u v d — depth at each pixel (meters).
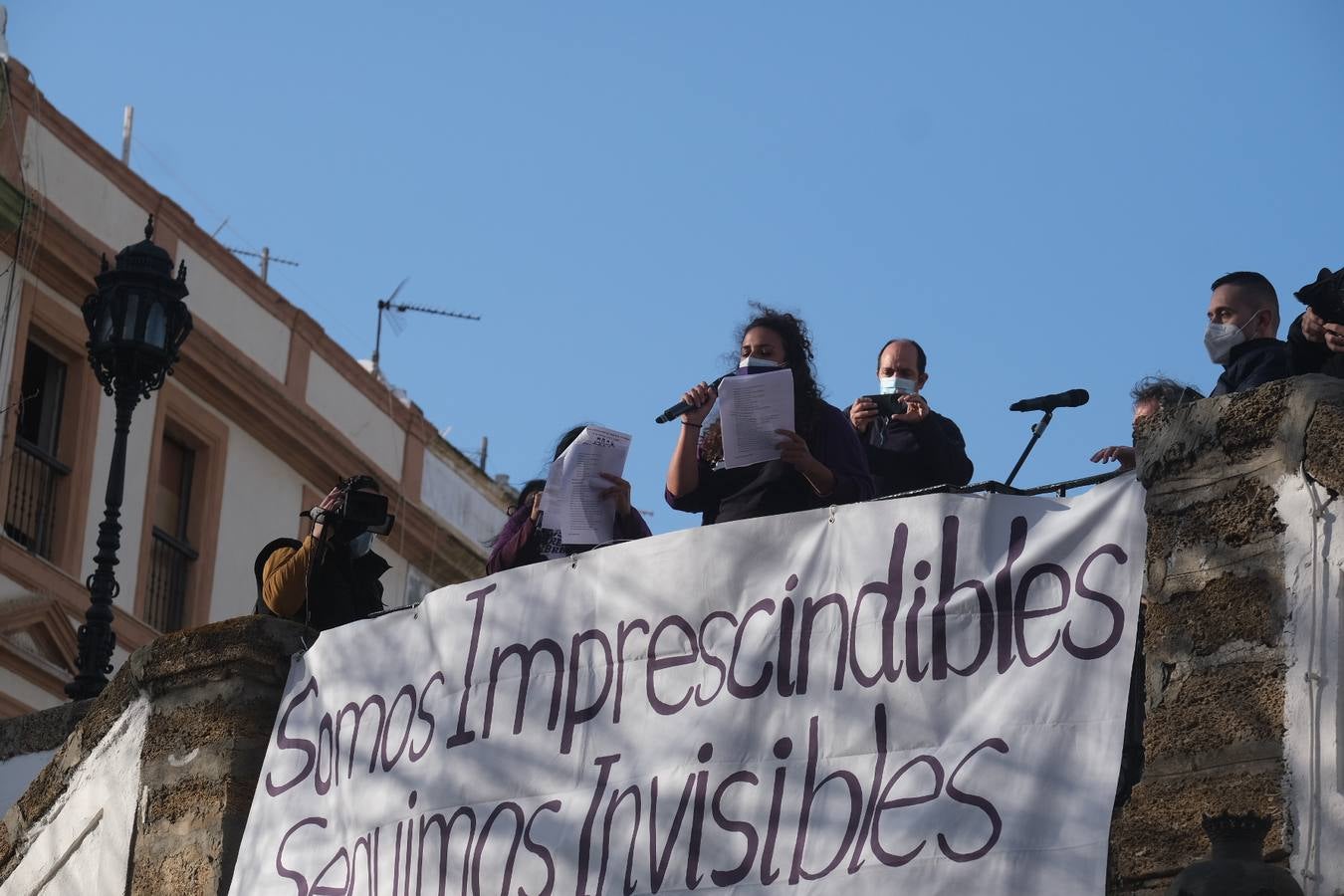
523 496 10.79
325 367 32.31
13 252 26.62
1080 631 7.67
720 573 8.62
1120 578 7.66
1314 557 7.20
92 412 27.92
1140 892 7.25
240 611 30.45
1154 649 7.50
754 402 9.17
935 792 7.71
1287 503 7.31
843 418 9.64
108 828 10.60
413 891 9.07
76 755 11.01
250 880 9.73
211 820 10.06
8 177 26.34
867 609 8.17
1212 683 7.31
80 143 27.81
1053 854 7.36
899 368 10.87
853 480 9.43
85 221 27.83
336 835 9.53
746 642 8.45
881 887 7.67
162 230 29.23
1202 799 7.20
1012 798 7.53
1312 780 6.98
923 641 7.98
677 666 8.62
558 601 9.12
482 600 9.41
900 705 7.95
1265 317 9.02
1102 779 7.39
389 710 9.58
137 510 28.62
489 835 8.91
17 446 26.73
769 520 8.56
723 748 8.34
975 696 7.80
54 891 10.90
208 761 10.20
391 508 33.00
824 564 8.37
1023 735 7.61
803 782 8.07
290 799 9.79
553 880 8.62
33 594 26.33
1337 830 6.89
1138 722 7.85
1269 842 6.98
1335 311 7.85
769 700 8.29
